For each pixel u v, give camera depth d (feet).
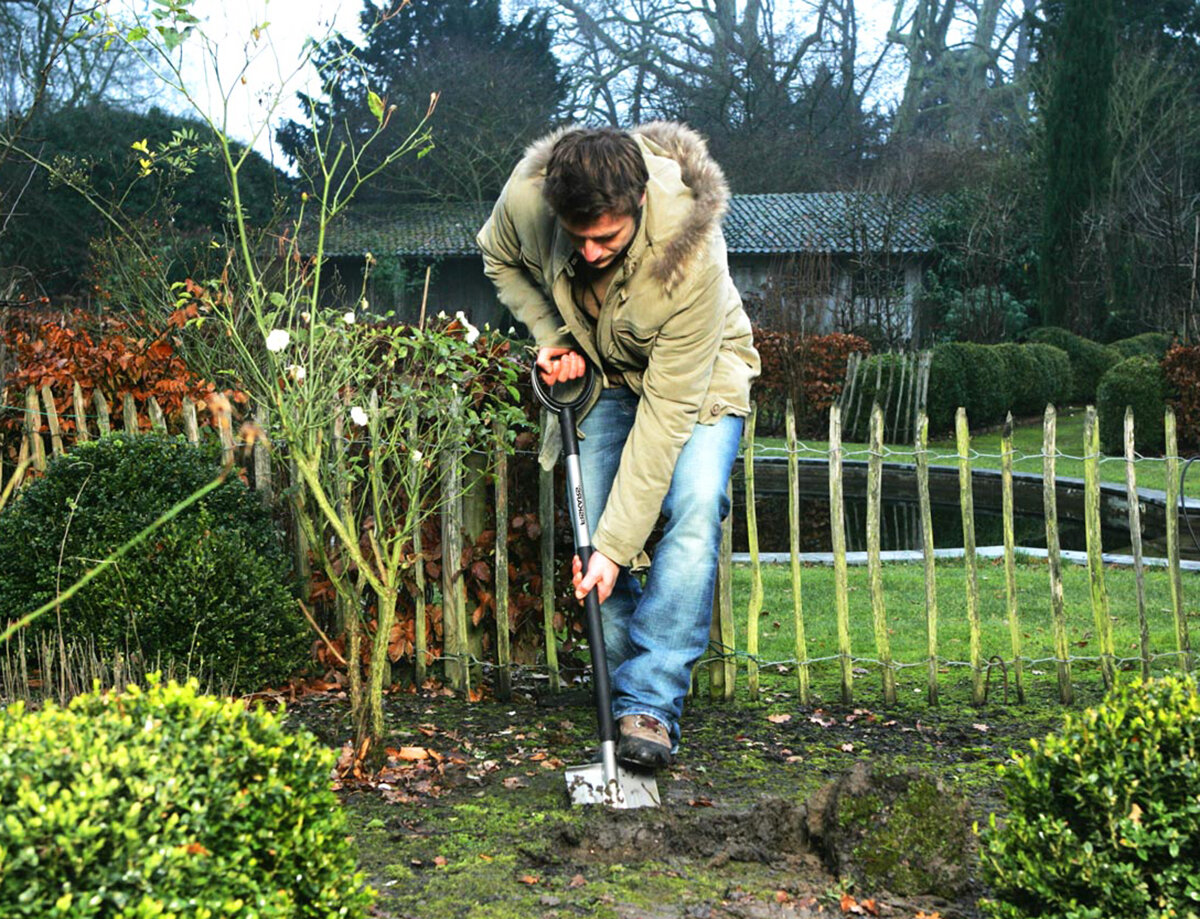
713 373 11.31
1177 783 6.78
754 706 13.94
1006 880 7.16
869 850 8.53
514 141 86.53
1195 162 83.82
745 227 96.53
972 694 14.03
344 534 10.66
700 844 9.23
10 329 22.18
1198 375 47.65
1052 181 78.13
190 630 13.05
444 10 113.19
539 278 11.53
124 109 71.00
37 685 13.43
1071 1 76.79
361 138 94.32
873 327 75.10
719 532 11.09
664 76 118.62
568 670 15.07
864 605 20.59
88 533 13.51
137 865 5.17
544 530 14.10
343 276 92.48
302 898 6.20
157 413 15.07
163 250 31.94
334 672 14.64
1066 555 25.26
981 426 62.28
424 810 10.14
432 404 11.89
